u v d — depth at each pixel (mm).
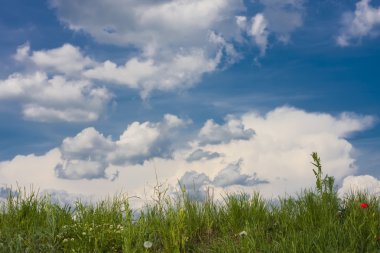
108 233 6578
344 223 6316
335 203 6996
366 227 6281
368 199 7145
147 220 6957
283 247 5879
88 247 6293
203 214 7305
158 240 6559
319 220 6715
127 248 6125
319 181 6992
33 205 7297
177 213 6980
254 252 5918
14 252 6145
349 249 5719
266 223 6980
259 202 7422
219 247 6258
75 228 6691
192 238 6820
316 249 5734
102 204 7461
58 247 6289
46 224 6867
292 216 6934
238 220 7023
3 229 6660
